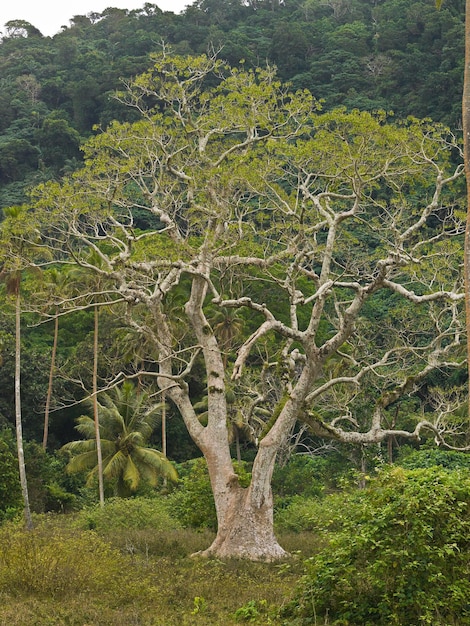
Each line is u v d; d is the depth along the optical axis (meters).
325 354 24.34
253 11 127.31
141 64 95.44
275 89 28.20
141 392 48.53
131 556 21.95
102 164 27.03
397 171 26.39
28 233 26.98
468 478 14.67
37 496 43.34
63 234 26.53
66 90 102.81
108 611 14.84
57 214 26.14
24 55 120.38
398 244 24.83
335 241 28.78
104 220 27.81
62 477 48.38
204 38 106.81
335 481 45.50
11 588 16.14
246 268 30.97
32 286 31.11
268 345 43.94
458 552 13.41
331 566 14.15
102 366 55.16
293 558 23.36
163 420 50.47
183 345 49.03
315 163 26.64
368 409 44.47
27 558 16.72
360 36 98.56
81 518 31.78
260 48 100.50
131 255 26.83
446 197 28.42
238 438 52.31
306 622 13.78
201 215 28.05
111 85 93.19
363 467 45.00
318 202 26.11
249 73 30.73
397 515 13.69
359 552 13.94
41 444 54.91
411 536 13.35
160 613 15.08
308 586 14.37
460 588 13.12
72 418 57.97
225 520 24.98
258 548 24.44
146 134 28.25
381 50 94.69
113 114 86.00
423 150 25.73
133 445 45.25
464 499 13.91
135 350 47.84
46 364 56.16
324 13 120.50
